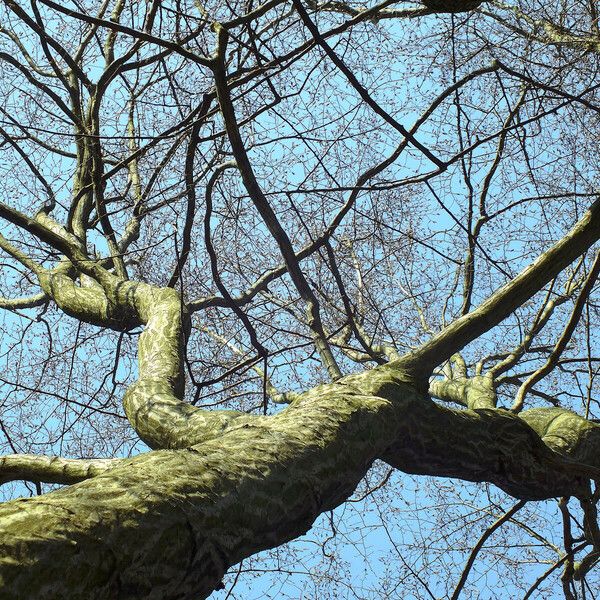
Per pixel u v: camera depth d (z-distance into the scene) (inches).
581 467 177.5
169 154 188.7
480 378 261.4
